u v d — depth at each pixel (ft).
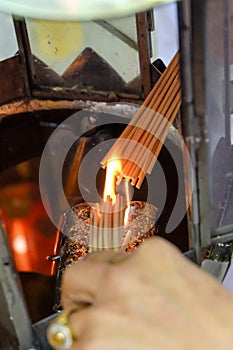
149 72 3.11
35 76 3.39
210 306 1.36
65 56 3.31
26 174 3.20
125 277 1.39
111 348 1.29
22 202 3.07
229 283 2.26
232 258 2.25
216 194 2.02
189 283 1.40
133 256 1.47
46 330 1.80
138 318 1.32
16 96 3.41
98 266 1.45
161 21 3.95
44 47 3.29
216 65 1.87
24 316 1.74
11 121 3.33
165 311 1.33
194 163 1.73
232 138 2.54
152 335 1.30
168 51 3.92
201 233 1.88
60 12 1.86
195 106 1.63
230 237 1.97
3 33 3.86
